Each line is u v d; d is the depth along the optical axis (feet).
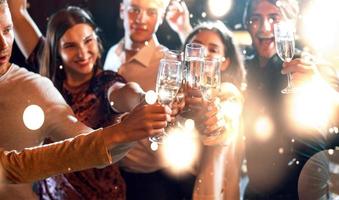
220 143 7.27
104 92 8.47
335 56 10.66
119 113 8.21
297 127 8.72
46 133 6.93
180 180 8.59
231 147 7.96
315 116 8.47
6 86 6.80
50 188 8.16
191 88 6.68
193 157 8.23
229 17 12.69
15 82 6.84
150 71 9.47
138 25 9.50
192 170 8.37
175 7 10.41
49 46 8.84
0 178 6.02
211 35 8.76
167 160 8.54
